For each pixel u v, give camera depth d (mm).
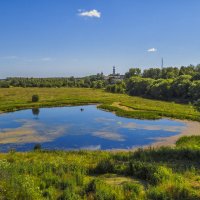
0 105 79312
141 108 76188
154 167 20531
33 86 187875
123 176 20844
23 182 15789
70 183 17703
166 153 28078
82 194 15984
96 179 18016
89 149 38031
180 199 15180
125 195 15555
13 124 55812
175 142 41375
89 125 55156
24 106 81375
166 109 75625
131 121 59688
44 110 78562
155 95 115125
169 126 54125
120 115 66562
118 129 51281
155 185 17594
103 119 62344
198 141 39344
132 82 143750
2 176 16047
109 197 15211
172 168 22391
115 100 98500
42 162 24453
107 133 48000
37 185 17484
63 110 78812
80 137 45188
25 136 45469
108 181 19438
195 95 95750
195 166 23656
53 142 41844
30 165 21984
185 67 169750
